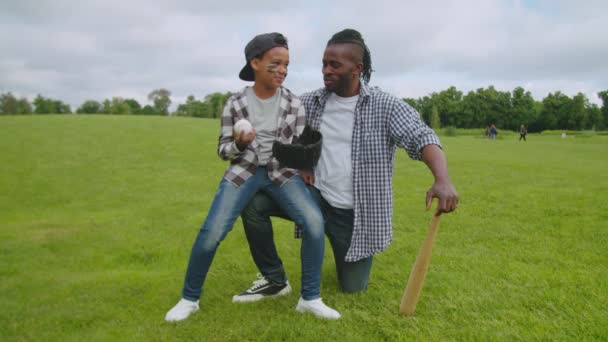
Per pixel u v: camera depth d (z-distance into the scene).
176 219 6.30
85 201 7.92
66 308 3.18
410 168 11.62
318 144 2.96
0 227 6.00
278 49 2.90
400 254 4.32
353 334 2.68
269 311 3.02
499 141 26.00
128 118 24.92
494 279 3.53
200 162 12.52
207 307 3.11
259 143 3.01
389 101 3.09
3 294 3.51
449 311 2.98
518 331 2.68
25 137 15.94
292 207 2.95
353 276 3.28
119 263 4.41
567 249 4.37
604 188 8.06
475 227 5.33
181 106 93.94
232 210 2.91
